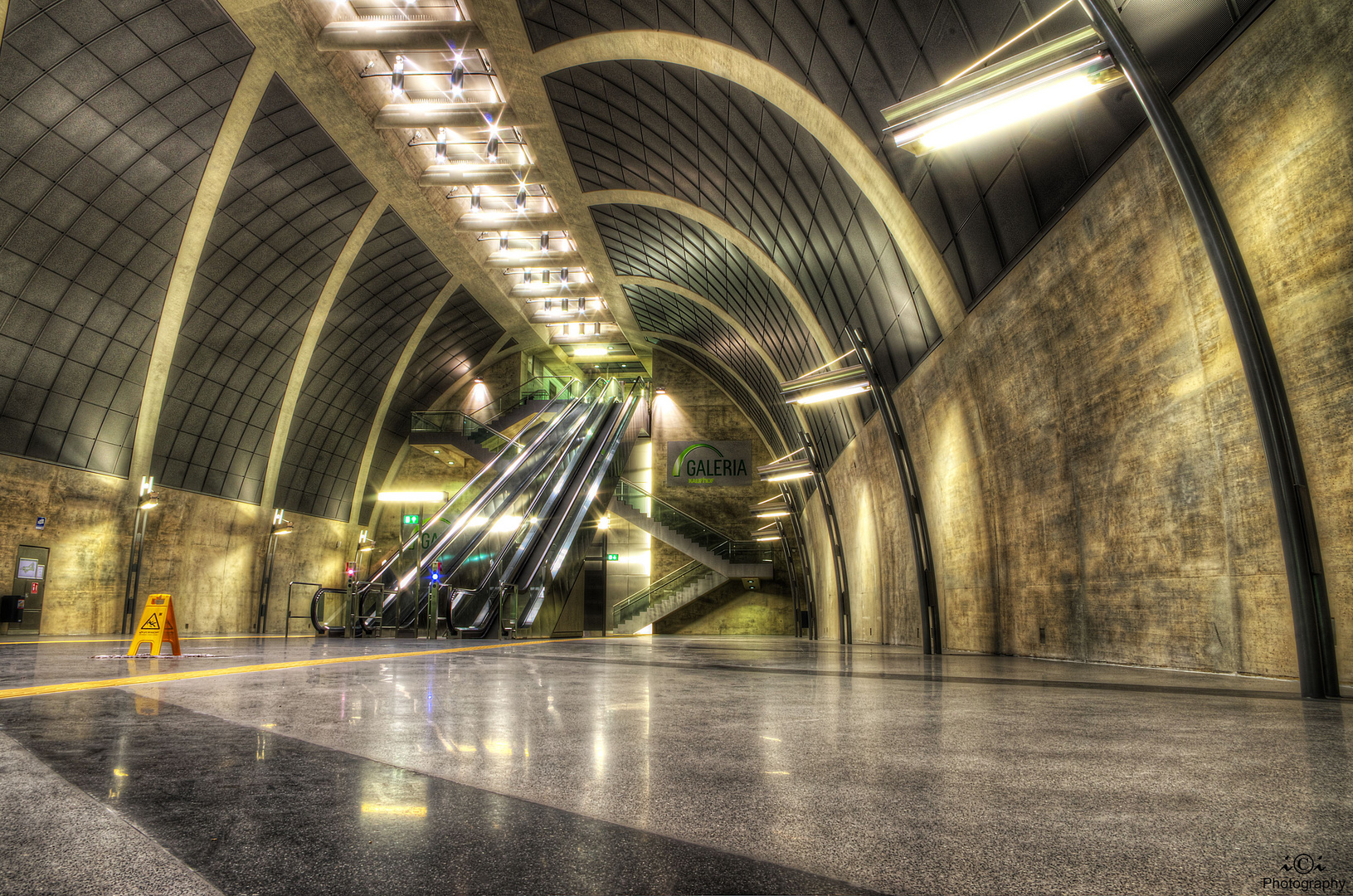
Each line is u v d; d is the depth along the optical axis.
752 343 28.06
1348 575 5.63
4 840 1.84
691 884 1.54
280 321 26.88
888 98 10.85
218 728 3.75
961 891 1.51
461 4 16.53
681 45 14.35
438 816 2.09
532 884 1.54
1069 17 7.52
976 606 12.48
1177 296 7.44
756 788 2.45
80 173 18.55
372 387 33.75
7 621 19.94
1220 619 7.06
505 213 26.23
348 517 35.94
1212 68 6.63
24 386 20.34
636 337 38.50
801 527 29.12
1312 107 5.75
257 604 29.67
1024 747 3.24
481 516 25.20
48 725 3.82
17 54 15.67
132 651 10.44
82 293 20.56
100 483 22.91
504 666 8.87
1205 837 1.90
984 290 11.21
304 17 17.19
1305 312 5.94
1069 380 9.43
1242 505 6.79
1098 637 8.98
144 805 2.20
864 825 2.01
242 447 28.38
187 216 21.31
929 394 14.14
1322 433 5.83
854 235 14.41
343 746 3.23
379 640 18.94
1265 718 4.18
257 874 1.60
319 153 21.80
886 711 4.52
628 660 10.60
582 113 19.33
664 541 35.56
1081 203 8.70
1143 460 8.10
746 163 16.47
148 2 16.00
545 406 39.19
